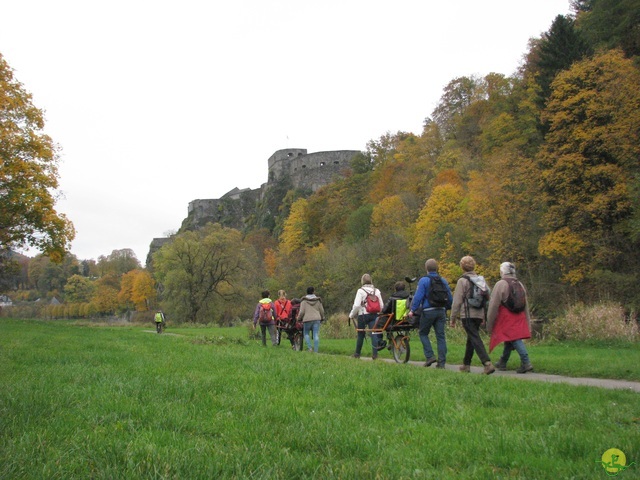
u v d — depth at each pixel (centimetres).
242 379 796
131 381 741
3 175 3070
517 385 760
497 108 6719
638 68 3666
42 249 3544
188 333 3166
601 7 4828
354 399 644
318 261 5956
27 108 3334
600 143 3397
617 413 559
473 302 990
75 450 409
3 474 348
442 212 4981
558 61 4175
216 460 383
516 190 3688
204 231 7338
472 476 373
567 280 3362
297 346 1750
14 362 1004
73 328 2886
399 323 1243
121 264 16450
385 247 5444
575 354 1327
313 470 376
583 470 380
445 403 620
